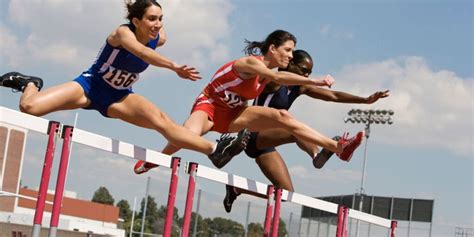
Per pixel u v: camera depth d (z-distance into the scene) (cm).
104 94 552
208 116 628
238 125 632
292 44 621
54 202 508
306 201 745
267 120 628
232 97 620
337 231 788
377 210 2322
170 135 571
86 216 4225
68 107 541
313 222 1475
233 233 1279
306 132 624
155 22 545
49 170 503
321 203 766
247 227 1298
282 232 1402
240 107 636
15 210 4353
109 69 543
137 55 518
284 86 679
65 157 511
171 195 590
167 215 589
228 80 613
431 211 2269
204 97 631
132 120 567
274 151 729
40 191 500
